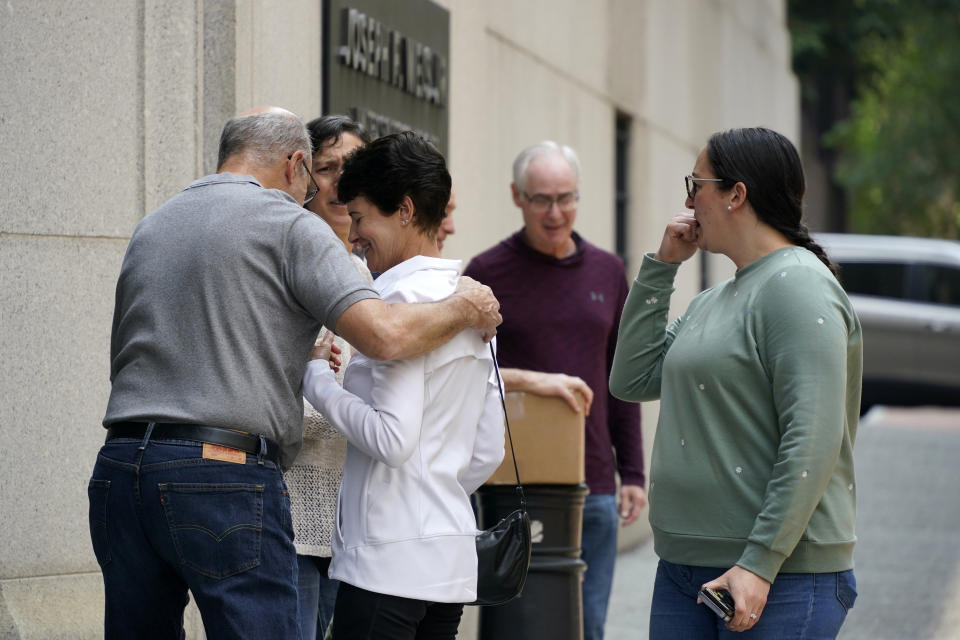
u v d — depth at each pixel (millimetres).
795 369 5289
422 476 5449
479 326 5547
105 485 5473
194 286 5453
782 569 5445
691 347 5707
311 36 8820
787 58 31125
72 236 7453
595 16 15594
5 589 7125
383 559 5375
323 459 6590
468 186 11633
